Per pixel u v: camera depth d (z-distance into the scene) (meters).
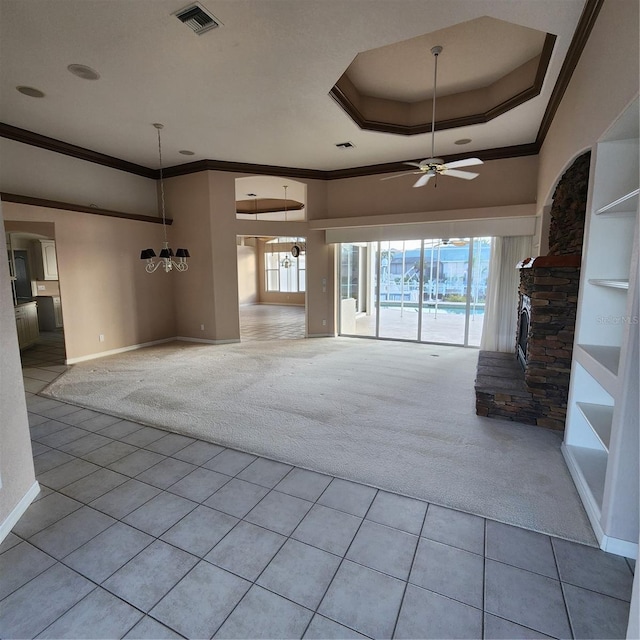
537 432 3.32
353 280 8.34
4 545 2.01
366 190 6.96
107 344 6.24
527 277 4.04
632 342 1.80
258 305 14.95
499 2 2.64
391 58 3.92
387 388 4.53
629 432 1.85
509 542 2.01
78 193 5.89
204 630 1.54
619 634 1.51
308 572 1.82
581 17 2.69
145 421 3.60
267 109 4.41
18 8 2.71
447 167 3.93
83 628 1.55
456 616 1.59
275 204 11.02
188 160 6.53
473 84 4.53
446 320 9.21
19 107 4.38
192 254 7.09
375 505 2.32
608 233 2.61
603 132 2.37
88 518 2.23
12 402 2.23
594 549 1.96
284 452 2.98
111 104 4.29
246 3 2.68
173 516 2.24
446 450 2.99
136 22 2.88
